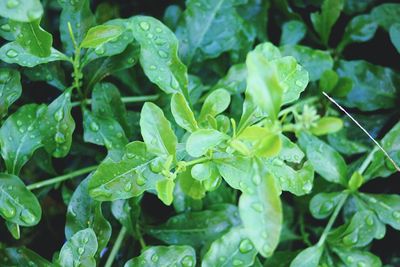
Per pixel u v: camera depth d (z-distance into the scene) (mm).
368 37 532
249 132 387
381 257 520
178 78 455
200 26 511
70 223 451
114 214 461
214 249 438
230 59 522
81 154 505
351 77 524
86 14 477
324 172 480
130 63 480
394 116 535
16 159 453
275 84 363
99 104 478
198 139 397
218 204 481
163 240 480
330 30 535
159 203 511
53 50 452
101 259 493
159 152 406
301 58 512
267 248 374
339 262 483
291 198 526
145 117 405
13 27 425
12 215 437
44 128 458
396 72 539
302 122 378
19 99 509
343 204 504
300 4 557
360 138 528
